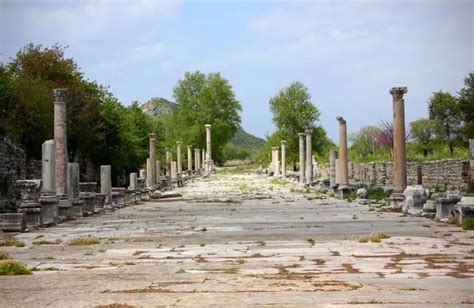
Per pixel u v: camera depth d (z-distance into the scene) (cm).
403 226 2078
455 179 3747
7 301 967
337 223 2256
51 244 1755
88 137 5053
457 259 1333
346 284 1058
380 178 5253
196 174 9100
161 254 1498
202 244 1691
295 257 1399
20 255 1524
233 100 11488
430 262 1295
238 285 1062
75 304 936
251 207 3316
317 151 9306
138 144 6788
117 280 1141
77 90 4991
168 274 1196
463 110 6444
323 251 1488
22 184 2275
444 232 1867
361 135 8988
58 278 1174
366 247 1549
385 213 2672
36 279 1165
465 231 1889
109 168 3369
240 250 1540
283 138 9238
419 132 7400
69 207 2647
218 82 11444
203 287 1050
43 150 2455
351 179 5909
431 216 2394
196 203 3816
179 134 11306
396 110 2908
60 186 2688
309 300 928
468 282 1068
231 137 11600
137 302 941
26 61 5025
